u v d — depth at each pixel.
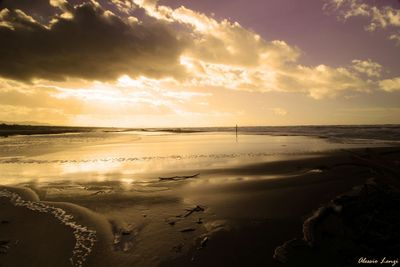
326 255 5.35
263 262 5.22
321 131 65.88
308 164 15.41
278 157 19.08
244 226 6.86
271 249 5.69
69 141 41.41
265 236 6.28
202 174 13.55
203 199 9.25
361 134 49.00
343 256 5.30
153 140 43.50
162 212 8.03
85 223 7.24
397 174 10.02
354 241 5.80
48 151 25.75
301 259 5.25
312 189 10.09
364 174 12.27
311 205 8.30
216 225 6.97
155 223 7.19
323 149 23.62
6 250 5.77
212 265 5.17
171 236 6.38
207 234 6.45
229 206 8.42
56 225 7.10
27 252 5.68
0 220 7.47
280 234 6.36
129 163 17.94
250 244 5.92
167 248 5.82
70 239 6.27
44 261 5.34
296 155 19.81
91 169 15.63
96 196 9.84
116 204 8.87
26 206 8.70
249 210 8.01
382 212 6.73
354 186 10.34
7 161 19.12
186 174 13.68
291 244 5.74
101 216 7.75
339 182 11.02
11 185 11.70
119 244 6.03
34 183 12.06
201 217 7.56
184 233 6.54
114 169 15.55
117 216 7.75
